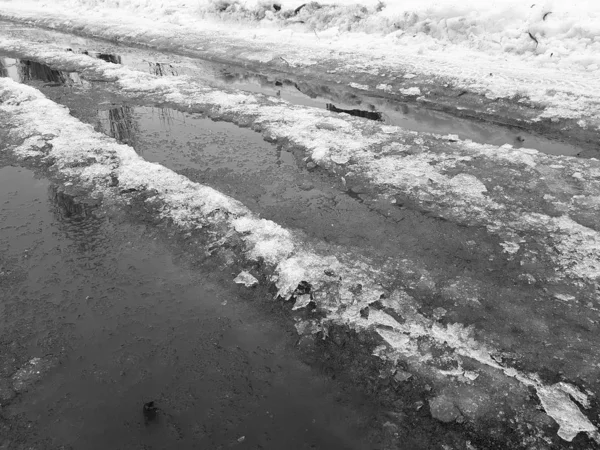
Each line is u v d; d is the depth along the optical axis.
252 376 2.52
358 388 2.43
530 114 5.56
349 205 3.96
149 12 12.98
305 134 5.21
